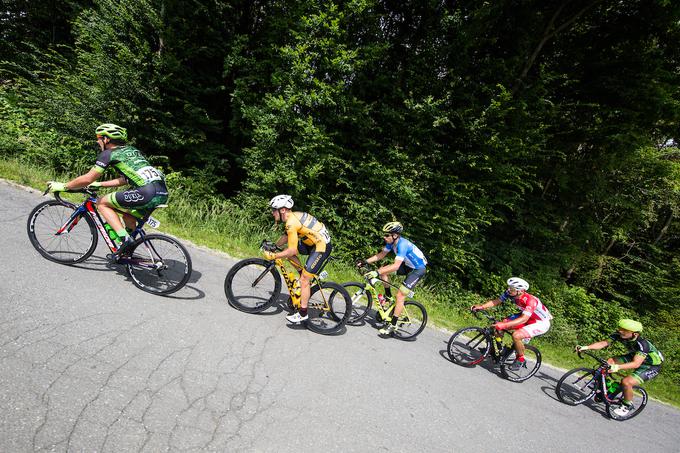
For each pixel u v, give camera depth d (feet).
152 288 12.55
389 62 28.07
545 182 36.32
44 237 12.71
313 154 24.58
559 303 35.27
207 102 29.63
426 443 9.50
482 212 28.43
